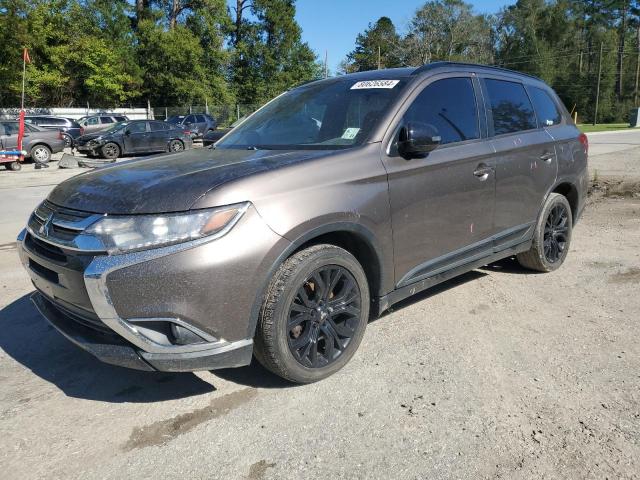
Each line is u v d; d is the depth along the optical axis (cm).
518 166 433
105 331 272
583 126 5347
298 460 247
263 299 280
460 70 409
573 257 562
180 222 256
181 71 4375
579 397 293
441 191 362
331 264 303
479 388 304
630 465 239
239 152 350
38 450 258
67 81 3941
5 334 390
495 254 430
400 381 313
